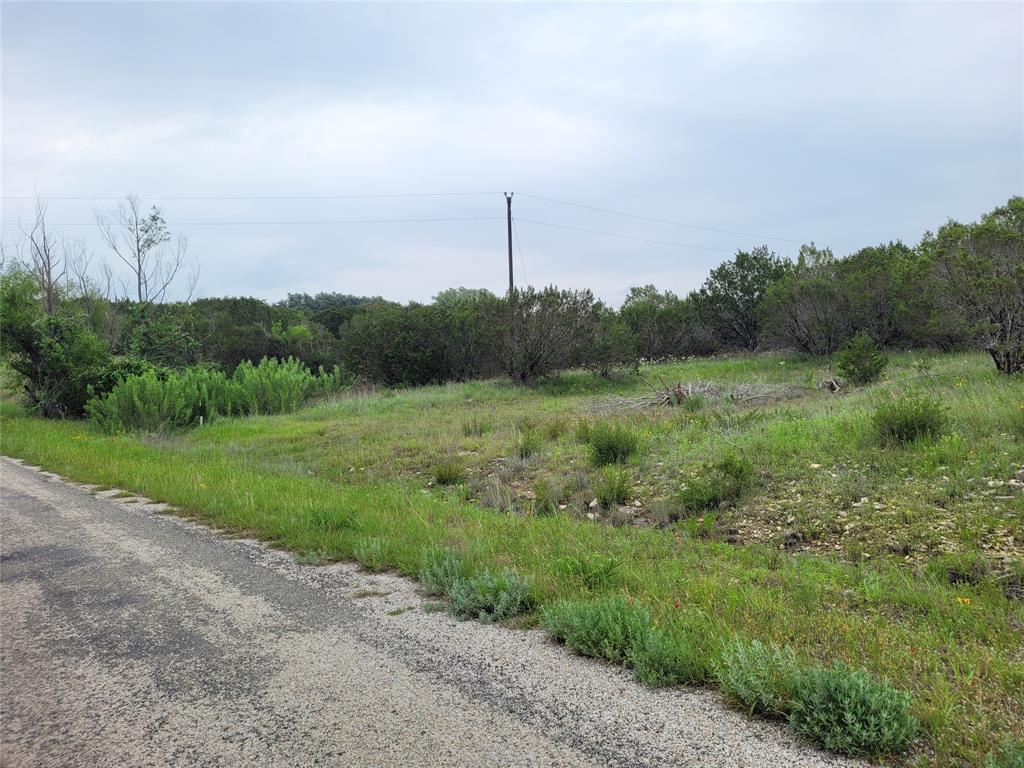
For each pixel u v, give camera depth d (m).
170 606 4.68
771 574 4.75
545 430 12.13
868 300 20.95
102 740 2.97
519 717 3.02
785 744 2.74
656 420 12.21
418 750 2.79
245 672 3.60
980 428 7.86
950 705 2.84
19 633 4.25
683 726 2.90
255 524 6.80
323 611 4.48
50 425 19.20
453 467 9.61
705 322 28.19
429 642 3.91
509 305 22.73
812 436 8.76
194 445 14.09
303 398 23.66
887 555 5.09
